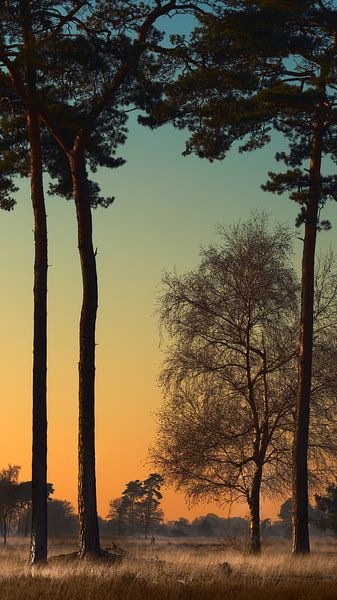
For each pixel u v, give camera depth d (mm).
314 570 29828
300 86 35344
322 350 42250
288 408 42500
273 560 32344
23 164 35406
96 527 30891
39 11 30688
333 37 34969
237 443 42406
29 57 29484
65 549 51562
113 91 31969
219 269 42375
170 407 42500
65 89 32500
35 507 29766
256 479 42406
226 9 32156
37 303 30719
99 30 31453
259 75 34531
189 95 33312
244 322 42344
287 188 36062
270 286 41812
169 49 32562
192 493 42344
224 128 34531
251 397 42469
